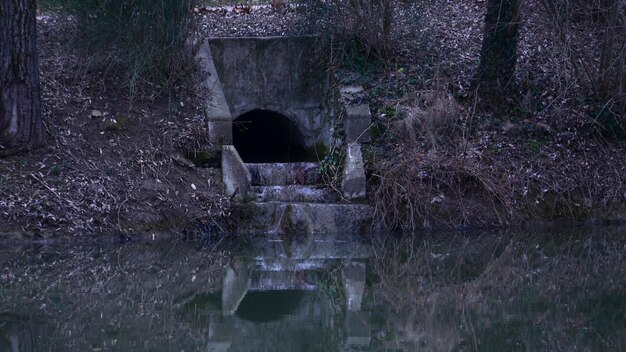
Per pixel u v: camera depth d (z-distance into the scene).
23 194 10.86
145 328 7.26
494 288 8.94
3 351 6.46
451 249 10.88
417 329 7.39
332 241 11.42
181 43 13.12
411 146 12.70
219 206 11.67
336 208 11.88
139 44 12.67
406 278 9.38
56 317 7.51
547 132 13.26
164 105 12.79
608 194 12.81
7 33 11.09
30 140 11.40
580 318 7.75
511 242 11.32
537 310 8.05
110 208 11.09
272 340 7.00
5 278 8.91
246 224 11.70
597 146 13.32
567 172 12.86
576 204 12.62
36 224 10.67
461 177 12.34
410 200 12.01
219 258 10.27
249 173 12.09
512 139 13.07
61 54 13.34
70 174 11.31
